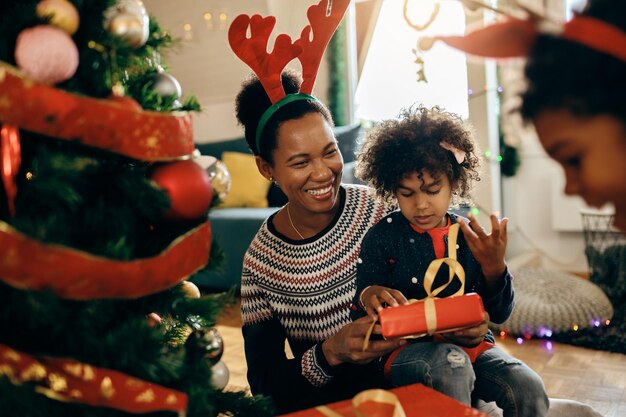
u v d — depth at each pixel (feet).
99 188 2.76
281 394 4.00
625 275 9.87
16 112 2.40
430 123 4.21
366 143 4.66
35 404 2.47
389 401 2.92
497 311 3.94
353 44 14.74
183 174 2.80
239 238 10.97
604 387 6.89
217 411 3.22
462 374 3.57
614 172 1.84
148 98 3.01
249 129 4.42
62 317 2.52
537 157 12.00
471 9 2.12
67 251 2.38
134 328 2.67
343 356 3.65
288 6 14.82
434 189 4.05
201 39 15.42
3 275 2.35
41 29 2.50
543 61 1.84
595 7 1.85
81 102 2.48
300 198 4.15
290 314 4.41
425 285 3.65
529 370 3.87
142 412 2.67
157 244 2.92
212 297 3.12
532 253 12.19
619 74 1.75
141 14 2.86
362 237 4.36
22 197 2.59
